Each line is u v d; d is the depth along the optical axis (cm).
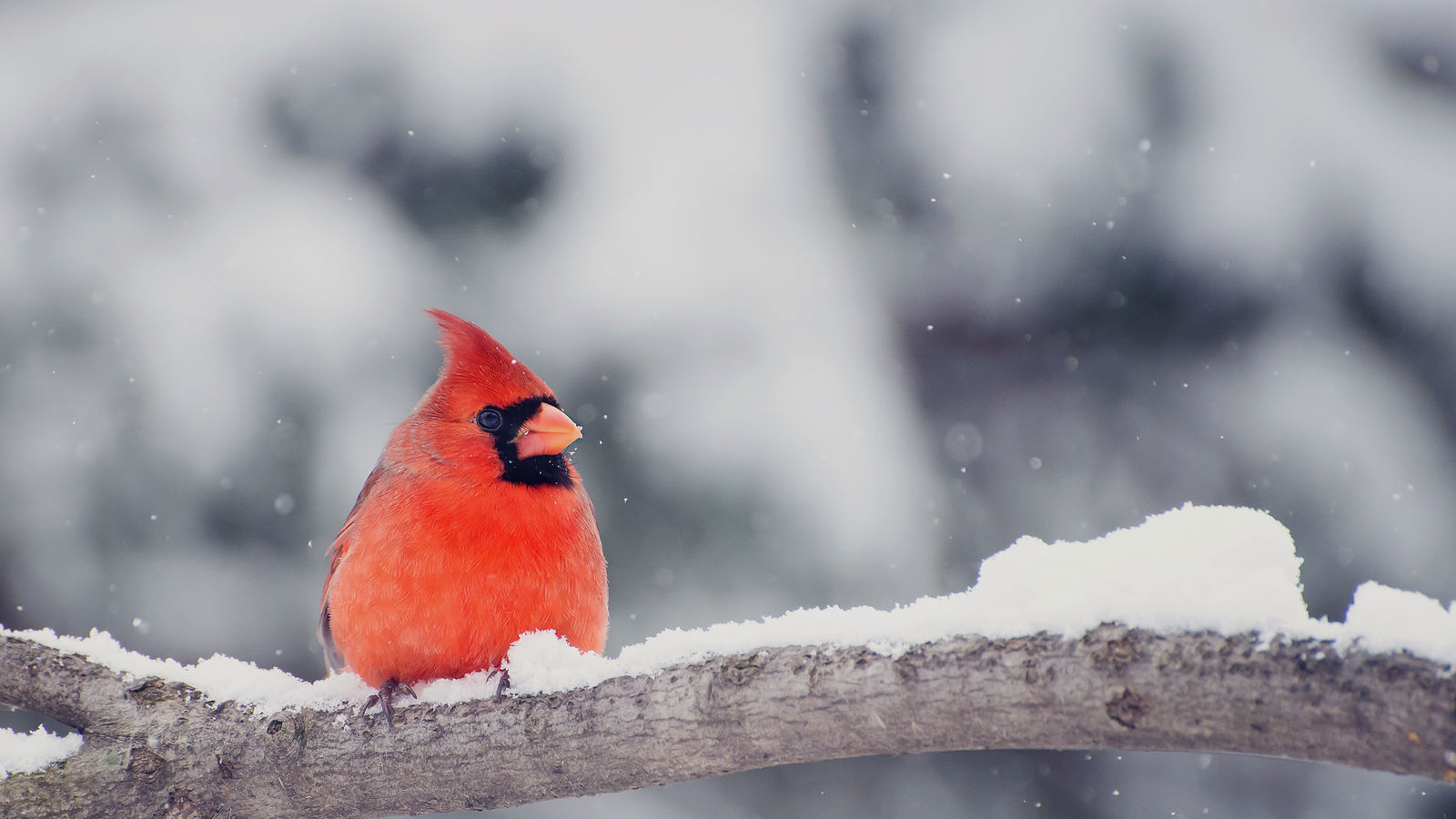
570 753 455
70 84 1058
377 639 575
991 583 396
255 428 977
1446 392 1056
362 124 1083
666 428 974
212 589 977
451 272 1038
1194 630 352
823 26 1120
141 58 1072
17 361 979
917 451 1025
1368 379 1071
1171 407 1110
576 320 1003
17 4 1100
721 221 1037
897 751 401
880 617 411
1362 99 1100
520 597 572
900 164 1110
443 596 566
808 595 952
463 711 482
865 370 1006
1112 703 356
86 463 970
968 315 1133
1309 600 1030
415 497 581
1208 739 347
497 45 1106
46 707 507
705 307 1004
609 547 959
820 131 1095
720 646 438
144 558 973
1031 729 373
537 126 1078
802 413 975
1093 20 1120
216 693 514
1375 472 1044
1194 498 1079
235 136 1063
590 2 1125
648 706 439
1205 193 1098
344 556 601
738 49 1109
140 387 977
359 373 992
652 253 1021
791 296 1015
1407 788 1044
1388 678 319
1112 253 1112
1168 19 1117
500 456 588
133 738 497
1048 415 1126
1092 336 1138
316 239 1022
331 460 974
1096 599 370
